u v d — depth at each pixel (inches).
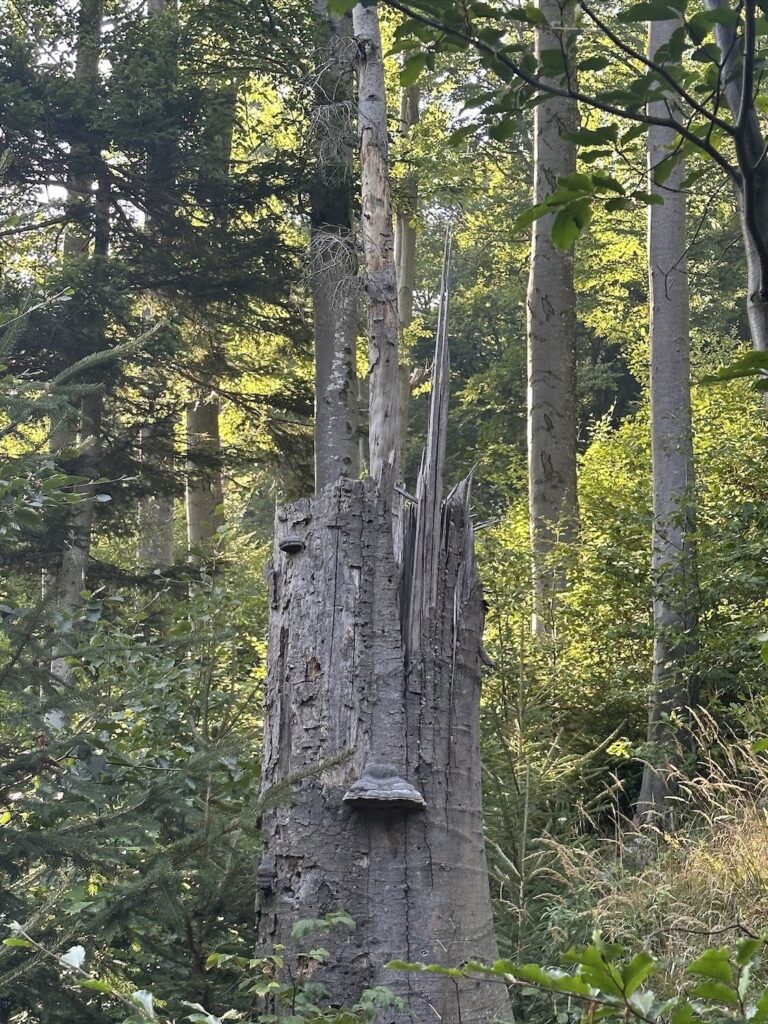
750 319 103.1
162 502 729.0
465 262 1184.2
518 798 236.1
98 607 179.9
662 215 431.2
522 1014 184.7
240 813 137.8
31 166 530.9
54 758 141.0
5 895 131.9
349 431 524.7
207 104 533.0
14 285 458.9
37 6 553.0
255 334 611.8
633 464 586.2
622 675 371.9
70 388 155.1
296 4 526.3
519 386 1026.7
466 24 103.9
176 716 209.8
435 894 148.8
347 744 152.6
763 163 99.9
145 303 592.7
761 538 337.1
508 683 270.1
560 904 209.8
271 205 592.1
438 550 164.1
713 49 99.2
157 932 165.0
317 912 147.2
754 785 257.3
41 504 160.4
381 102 398.0
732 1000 56.1
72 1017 135.3
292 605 161.8
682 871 218.4
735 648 333.1
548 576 432.8
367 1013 129.6
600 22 101.4
